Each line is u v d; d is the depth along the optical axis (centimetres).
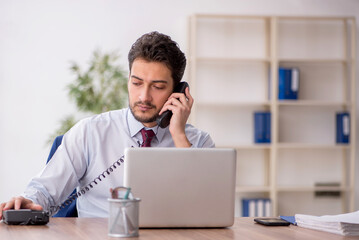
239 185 586
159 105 259
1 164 545
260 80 590
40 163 550
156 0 568
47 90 551
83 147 270
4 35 545
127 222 172
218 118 585
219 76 584
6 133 545
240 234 183
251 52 589
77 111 553
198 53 582
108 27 559
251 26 589
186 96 264
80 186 276
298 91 589
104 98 531
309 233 188
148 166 189
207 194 194
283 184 596
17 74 547
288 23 595
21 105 548
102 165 271
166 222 192
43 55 551
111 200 173
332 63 600
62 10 554
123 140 274
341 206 598
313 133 598
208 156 194
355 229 183
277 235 181
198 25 582
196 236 176
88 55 556
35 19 550
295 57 596
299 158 598
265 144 565
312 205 595
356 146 609
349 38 604
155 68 253
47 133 551
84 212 271
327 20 599
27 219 198
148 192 190
